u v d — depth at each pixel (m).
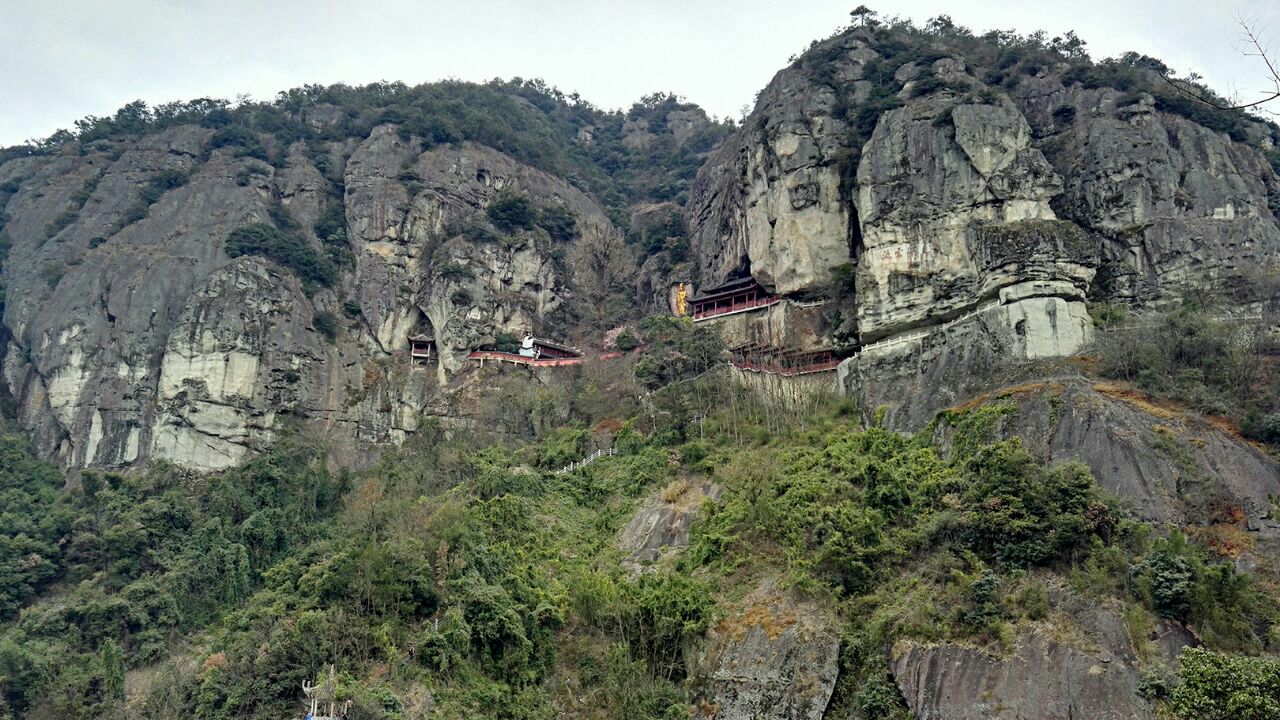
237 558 61.34
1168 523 45.69
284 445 80.38
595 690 47.75
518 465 70.00
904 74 82.38
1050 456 50.81
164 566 65.12
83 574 67.12
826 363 74.44
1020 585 43.38
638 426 72.88
